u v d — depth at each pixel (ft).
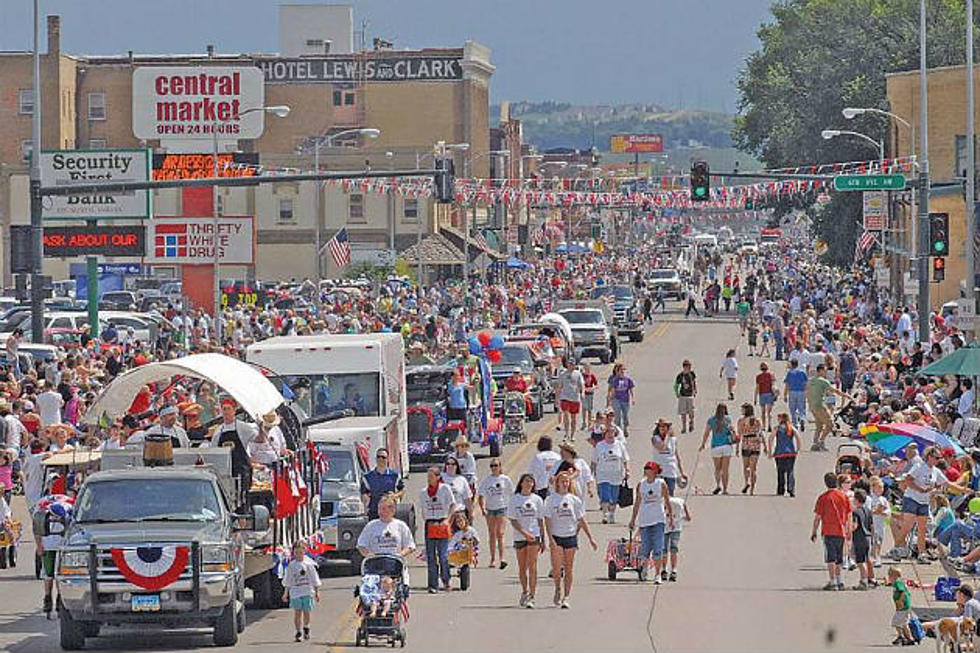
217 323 504.43
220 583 166.91
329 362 291.99
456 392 335.06
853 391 425.28
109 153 596.70
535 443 363.76
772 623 184.14
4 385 304.91
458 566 208.95
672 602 196.95
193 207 621.72
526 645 171.01
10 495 257.55
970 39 440.86
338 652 166.91
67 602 165.27
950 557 211.41
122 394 203.72
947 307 517.96
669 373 529.45
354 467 222.07
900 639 171.83
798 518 264.52
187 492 172.96
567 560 192.95
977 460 238.89
